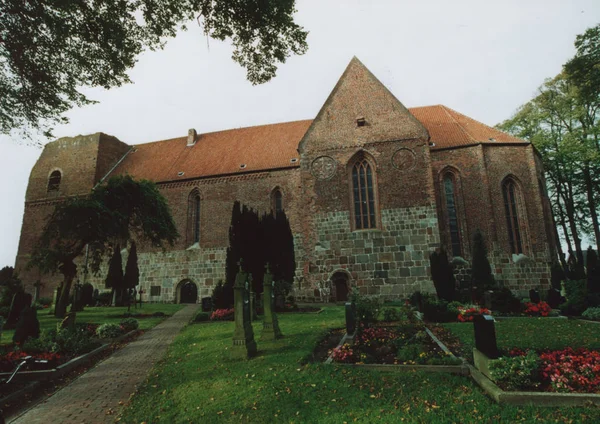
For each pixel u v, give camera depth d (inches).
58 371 339.6
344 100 1032.8
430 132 1080.8
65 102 428.1
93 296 1041.5
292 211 1067.9
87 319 695.7
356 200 966.4
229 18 401.4
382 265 903.1
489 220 922.1
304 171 1002.1
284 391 252.1
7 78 394.3
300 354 343.6
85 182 1290.6
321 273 926.4
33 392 297.3
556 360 267.0
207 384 282.2
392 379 264.4
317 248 942.4
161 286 1121.4
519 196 956.0
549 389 224.2
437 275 683.4
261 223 733.3
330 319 567.5
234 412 225.8
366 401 228.7
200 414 227.5
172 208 1180.5
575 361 253.0
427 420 199.0
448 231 960.3
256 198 1111.6
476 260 766.5
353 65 1064.2
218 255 1098.1
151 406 250.2
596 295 565.9
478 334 271.9
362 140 985.5
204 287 1088.8
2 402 264.7
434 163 1000.2
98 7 372.2
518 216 948.6
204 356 371.2
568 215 1316.4
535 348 344.8
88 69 411.2
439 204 973.8
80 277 1184.2
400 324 483.8
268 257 716.0
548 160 1283.2
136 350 442.3
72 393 294.0
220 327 546.3
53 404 270.8
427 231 897.5
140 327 603.2
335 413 214.2
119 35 386.3
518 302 595.2
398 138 964.0
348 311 415.5
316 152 1005.8
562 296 712.4
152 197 823.1
